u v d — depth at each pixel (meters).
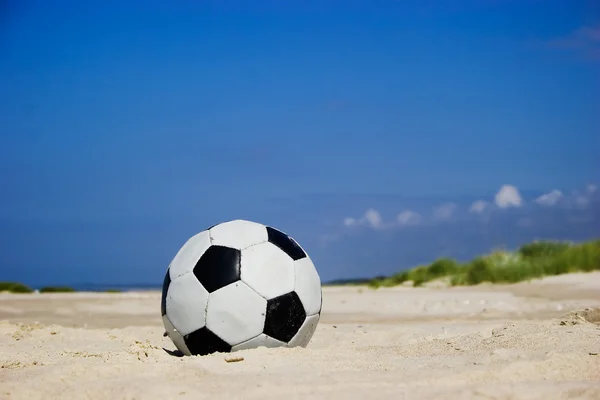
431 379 0.87
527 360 0.94
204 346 1.14
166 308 1.18
